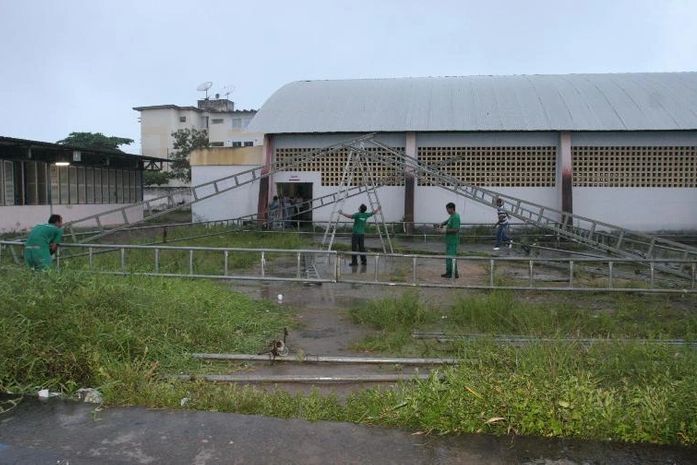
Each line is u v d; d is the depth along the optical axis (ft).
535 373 15.64
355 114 86.28
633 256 44.98
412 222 79.87
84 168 85.30
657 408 14.19
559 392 14.73
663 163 78.43
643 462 12.88
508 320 24.95
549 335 22.45
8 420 14.42
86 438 13.48
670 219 78.43
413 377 17.58
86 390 16.16
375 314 26.73
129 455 12.73
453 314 26.89
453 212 40.83
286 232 73.10
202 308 24.03
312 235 76.23
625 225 79.15
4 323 17.52
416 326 25.52
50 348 17.11
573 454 13.19
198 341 21.15
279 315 27.27
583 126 77.30
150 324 20.17
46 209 75.97
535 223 53.93
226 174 91.20
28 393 16.05
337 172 85.76
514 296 31.48
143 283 26.86
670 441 13.78
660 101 81.30
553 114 80.64
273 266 46.60
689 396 14.37
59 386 16.48
